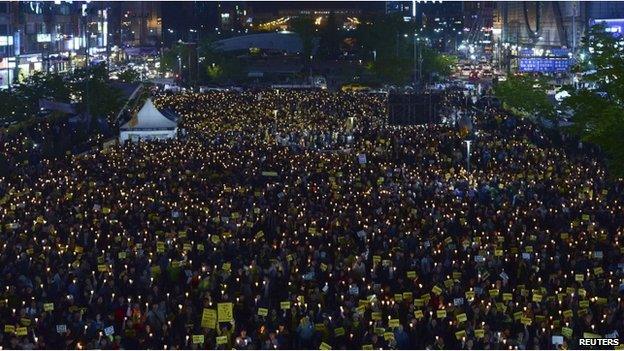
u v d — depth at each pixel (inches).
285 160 2443.4
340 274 1382.9
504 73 7130.9
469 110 4190.5
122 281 1349.7
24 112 3567.9
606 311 1189.1
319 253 1473.9
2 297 1269.7
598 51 3710.6
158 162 2404.0
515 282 1392.7
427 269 1422.2
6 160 2486.5
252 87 6437.0
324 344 1057.5
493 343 1085.1
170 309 1239.5
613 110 1955.0
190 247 1498.5
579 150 2800.2
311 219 1713.8
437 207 1839.3
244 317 1248.2
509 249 1534.2
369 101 4562.0
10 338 1117.1
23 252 1465.3
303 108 4222.4
